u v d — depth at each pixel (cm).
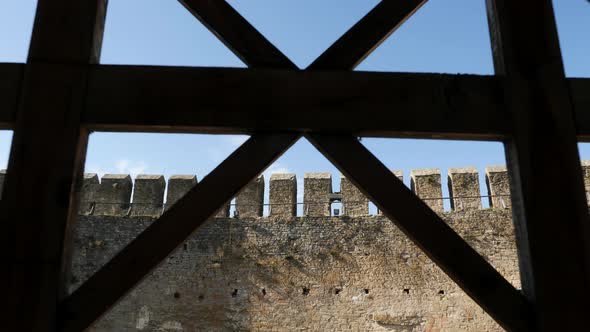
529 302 251
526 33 296
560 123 276
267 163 274
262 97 282
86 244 1512
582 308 243
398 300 1402
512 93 284
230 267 1475
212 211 265
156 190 1568
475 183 1480
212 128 278
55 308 241
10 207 252
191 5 302
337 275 1448
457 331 1345
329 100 283
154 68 284
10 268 244
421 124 280
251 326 1412
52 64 279
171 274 1472
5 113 271
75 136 267
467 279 254
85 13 293
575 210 259
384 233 1474
